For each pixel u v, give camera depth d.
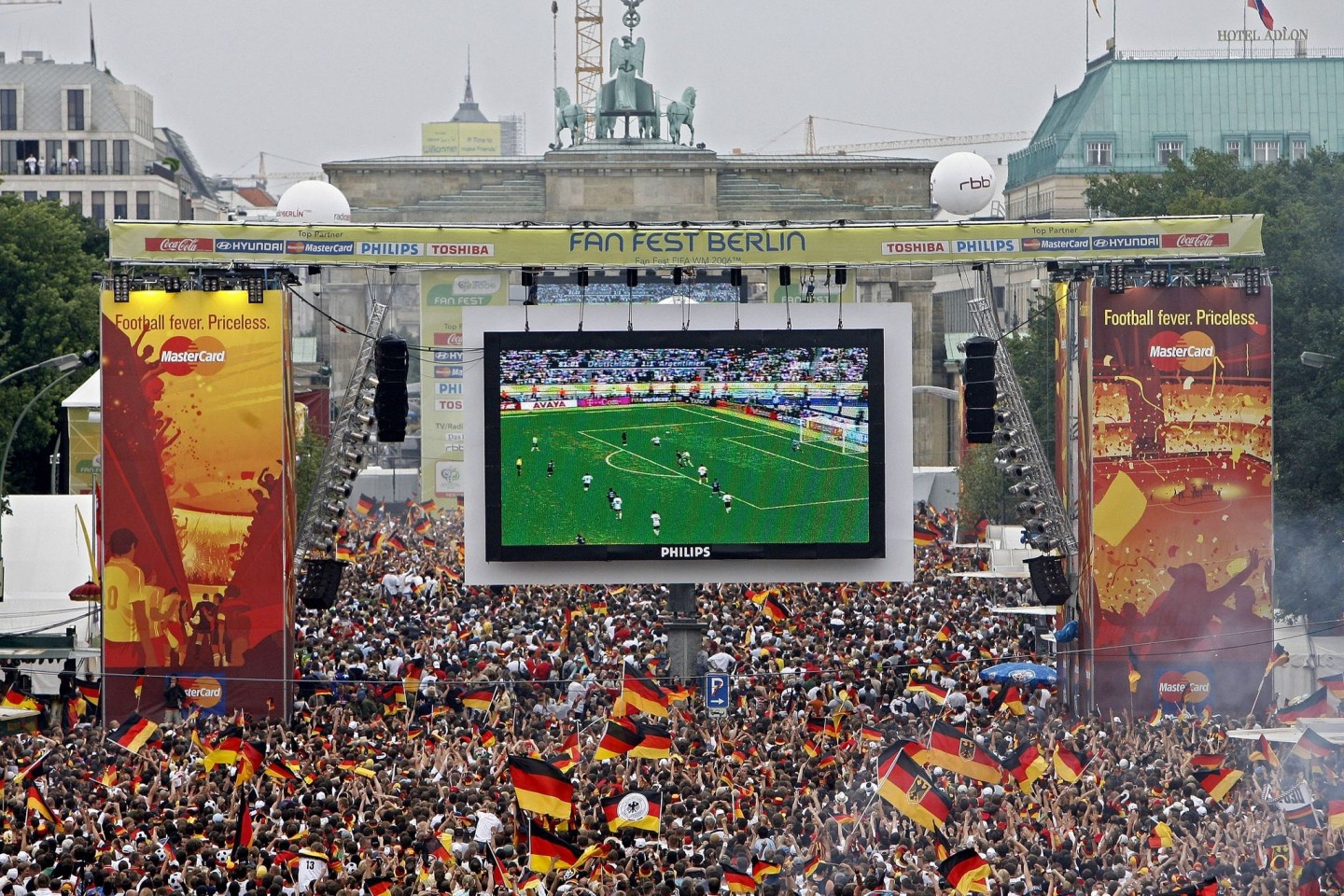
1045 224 79.06
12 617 91.56
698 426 79.62
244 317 76.25
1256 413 77.19
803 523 80.00
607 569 80.12
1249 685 77.00
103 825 45.88
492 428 79.44
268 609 75.88
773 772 53.25
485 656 77.31
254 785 51.25
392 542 120.75
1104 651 77.31
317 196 78.06
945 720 61.22
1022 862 42.34
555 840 41.03
